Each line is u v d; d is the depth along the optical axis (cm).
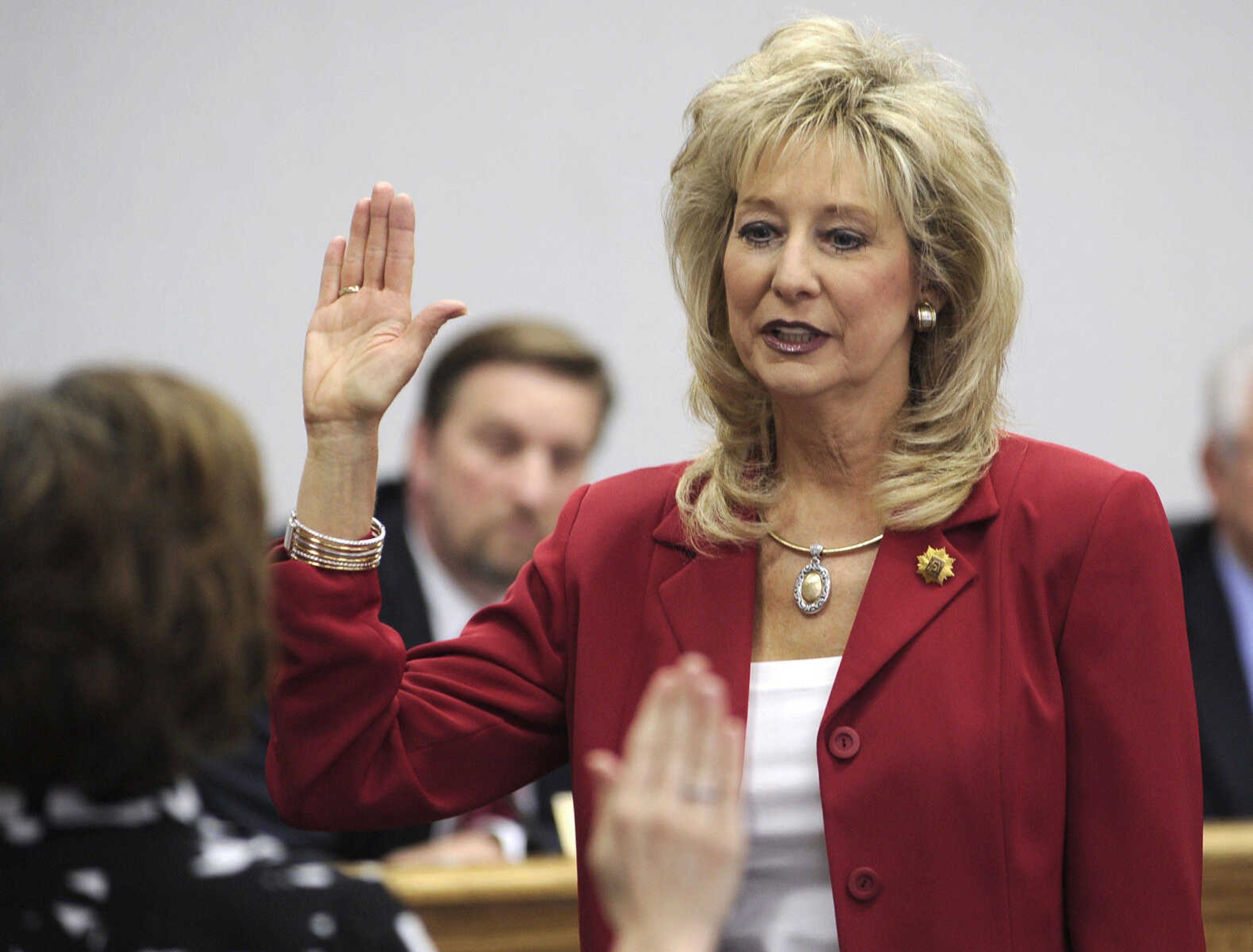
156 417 585
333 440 848
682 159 874
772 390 831
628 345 2189
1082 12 2227
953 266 838
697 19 2206
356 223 870
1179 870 780
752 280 824
